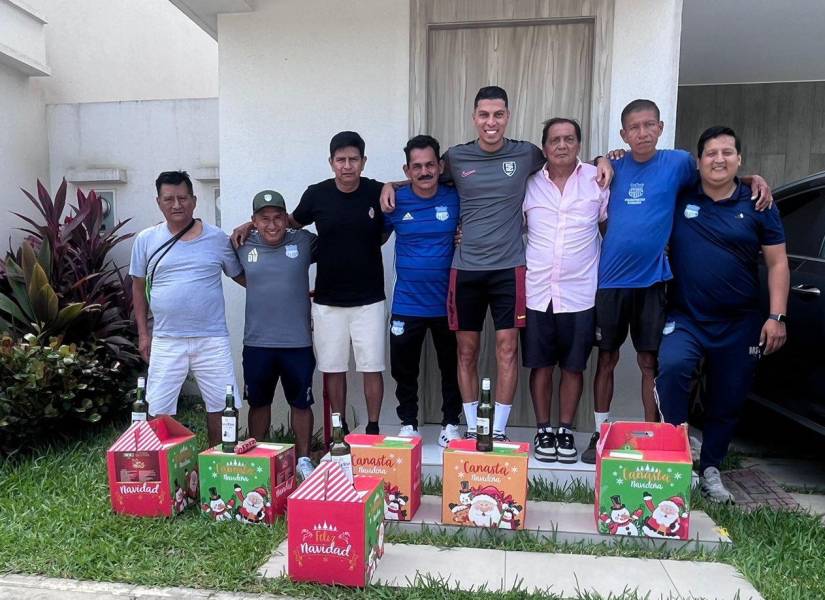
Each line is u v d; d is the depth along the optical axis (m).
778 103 6.75
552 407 3.99
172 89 8.34
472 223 3.24
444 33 3.98
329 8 4.03
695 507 3.03
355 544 2.35
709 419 3.32
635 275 3.13
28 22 5.39
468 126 4.02
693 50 5.80
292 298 3.45
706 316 3.14
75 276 4.92
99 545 2.67
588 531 2.73
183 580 2.44
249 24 4.12
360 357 3.51
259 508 2.86
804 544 2.68
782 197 4.01
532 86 3.93
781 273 3.05
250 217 4.24
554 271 3.17
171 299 3.36
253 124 4.18
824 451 3.39
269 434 4.16
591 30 3.82
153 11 7.86
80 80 6.38
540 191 3.23
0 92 5.29
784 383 3.58
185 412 4.95
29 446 3.87
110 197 5.77
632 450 2.86
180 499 3.02
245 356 3.50
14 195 5.44
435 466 3.29
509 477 2.72
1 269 4.87
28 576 2.49
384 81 4.02
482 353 4.07
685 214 3.13
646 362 3.30
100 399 4.21
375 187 3.49
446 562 2.56
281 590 2.37
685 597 2.31
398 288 3.46
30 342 3.98
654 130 3.06
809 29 5.27
